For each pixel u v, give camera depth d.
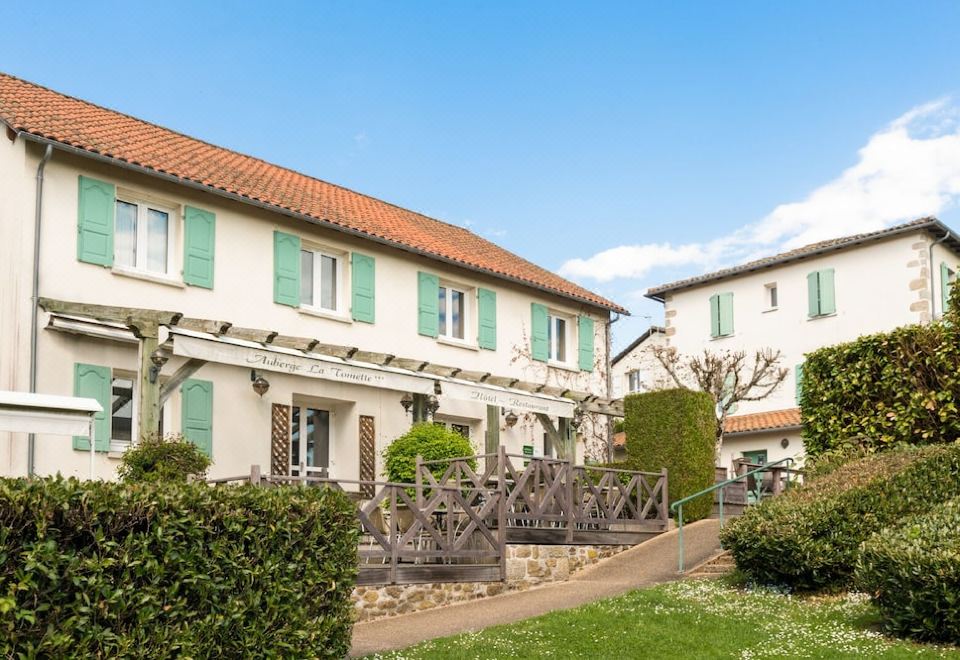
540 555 14.41
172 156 17.12
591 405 20.41
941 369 13.96
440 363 20.41
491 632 10.21
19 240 14.07
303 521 8.30
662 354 33.84
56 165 14.53
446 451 16.31
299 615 8.16
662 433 18.77
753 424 29.06
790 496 12.53
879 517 11.90
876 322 28.53
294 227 17.94
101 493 6.77
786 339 30.67
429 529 12.80
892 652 8.85
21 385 13.76
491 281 21.86
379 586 11.99
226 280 16.66
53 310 13.93
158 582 7.03
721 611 10.80
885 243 28.61
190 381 15.84
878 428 14.59
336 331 18.36
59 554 6.44
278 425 17.22
